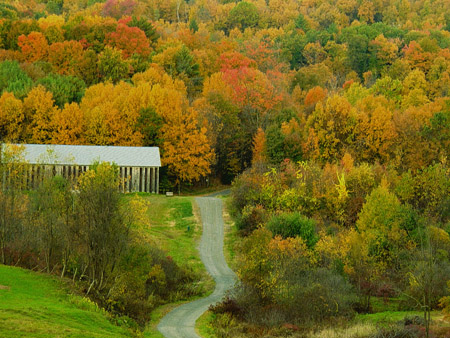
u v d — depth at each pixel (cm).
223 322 5778
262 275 6362
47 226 5803
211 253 8694
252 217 9275
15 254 5944
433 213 9356
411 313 5938
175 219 9900
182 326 5588
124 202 5831
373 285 6812
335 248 7125
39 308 4481
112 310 5225
